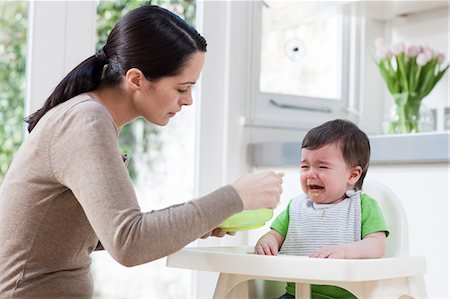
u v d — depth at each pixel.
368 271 1.26
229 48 2.54
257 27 2.59
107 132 1.24
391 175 2.11
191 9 2.54
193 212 1.22
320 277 1.24
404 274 1.35
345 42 2.79
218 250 1.55
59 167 1.24
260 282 1.63
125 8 2.40
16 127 2.21
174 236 1.19
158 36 1.33
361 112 2.79
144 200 2.50
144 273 2.46
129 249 1.17
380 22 2.80
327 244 1.57
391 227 1.59
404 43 2.54
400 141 2.04
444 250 1.94
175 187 2.54
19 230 1.30
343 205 1.59
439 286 1.96
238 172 2.54
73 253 1.34
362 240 1.48
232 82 2.54
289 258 1.27
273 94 2.63
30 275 1.30
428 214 1.99
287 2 2.63
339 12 2.72
